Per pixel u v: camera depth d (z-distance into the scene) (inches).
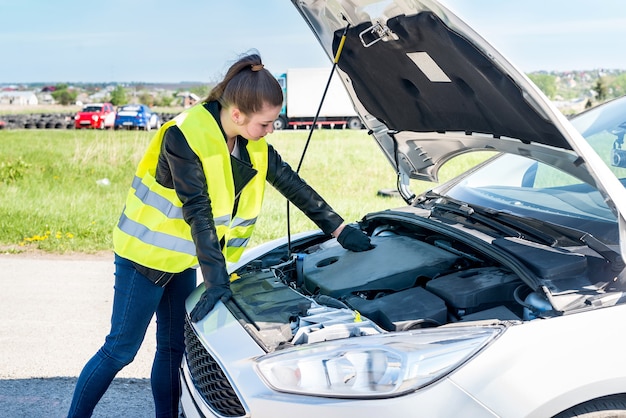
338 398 84.6
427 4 95.3
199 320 105.1
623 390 84.2
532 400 81.4
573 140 92.5
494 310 97.7
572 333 86.2
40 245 297.4
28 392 153.3
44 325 197.0
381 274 114.0
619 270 96.0
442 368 84.8
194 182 104.4
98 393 118.6
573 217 113.0
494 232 114.2
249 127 104.0
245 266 131.5
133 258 113.1
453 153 136.6
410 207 139.9
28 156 591.5
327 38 124.6
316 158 634.8
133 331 116.7
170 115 1519.4
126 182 487.8
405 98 126.6
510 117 104.9
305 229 315.6
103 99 3321.9
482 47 92.7
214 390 96.3
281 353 91.6
